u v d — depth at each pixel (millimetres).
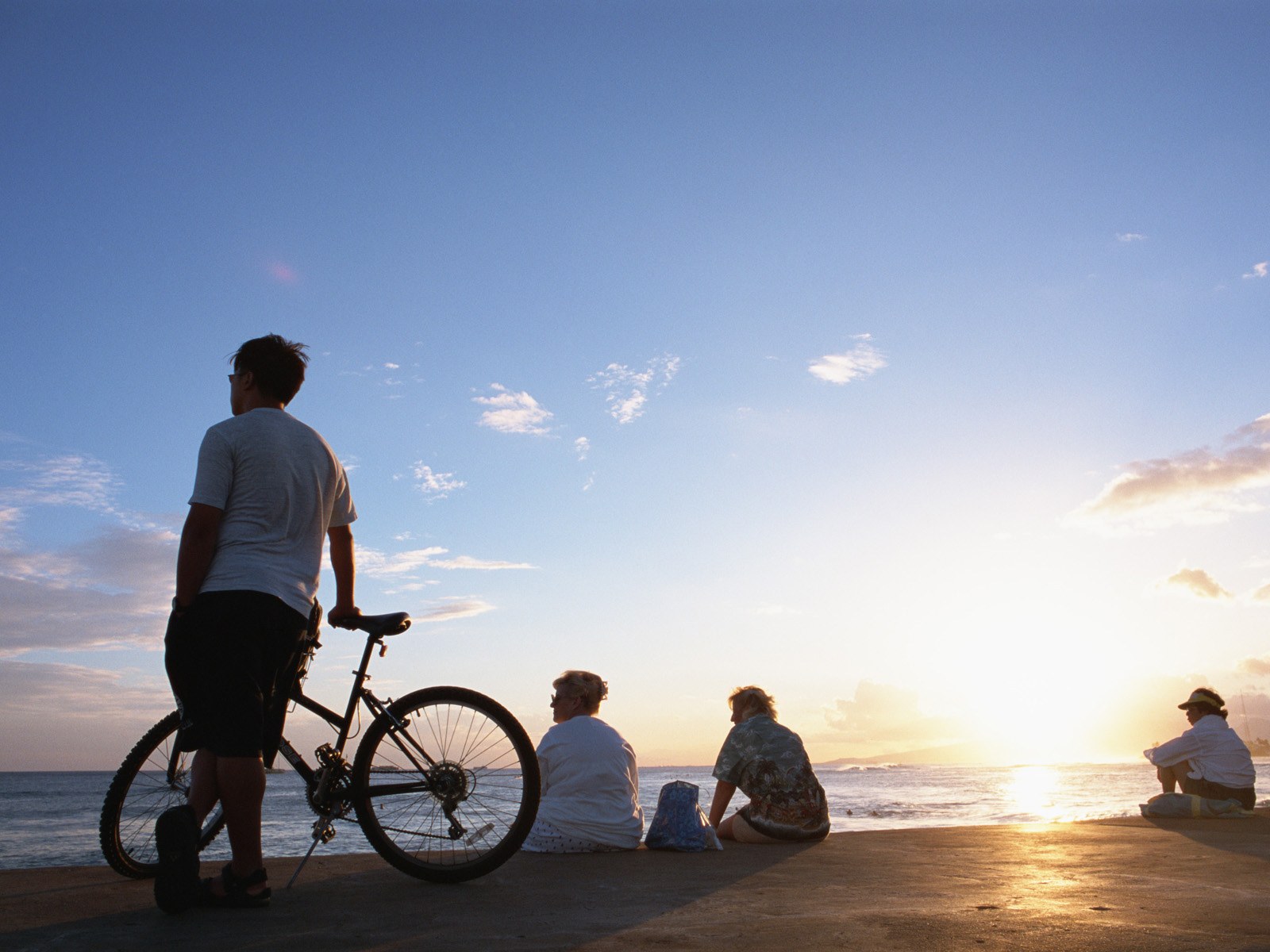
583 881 3592
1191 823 6301
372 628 3486
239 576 2990
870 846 4949
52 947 2398
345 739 3418
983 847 4875
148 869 3734
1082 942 2432
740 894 3297
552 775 4789
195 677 2941
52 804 43312
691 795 4859
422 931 2607
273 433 3191
